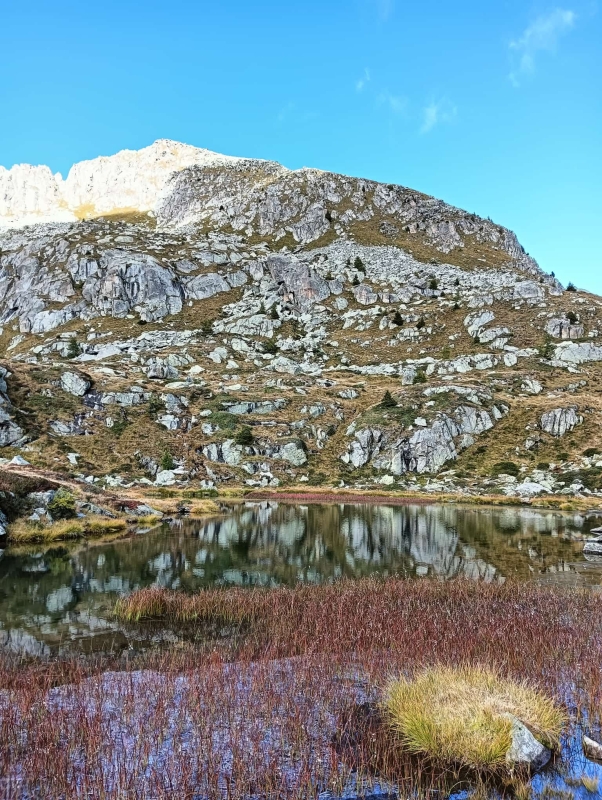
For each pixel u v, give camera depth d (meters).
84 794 8.99
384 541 44.12
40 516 44.88
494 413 105.88
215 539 44.22
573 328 133.00
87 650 17.53
